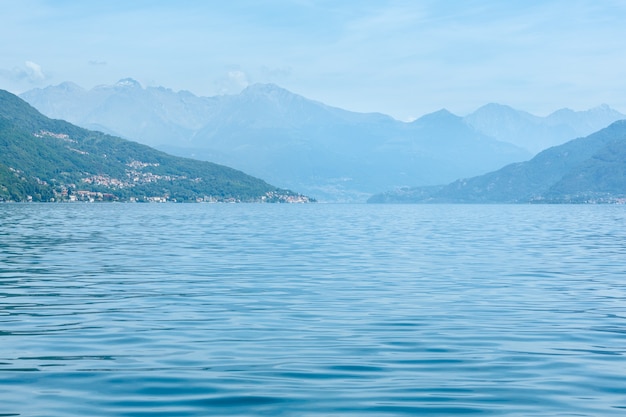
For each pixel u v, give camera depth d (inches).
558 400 767.1
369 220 6658.5
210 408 736.3
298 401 760.3
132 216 6904.5
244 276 1913.1
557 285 1750.7
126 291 1604.3
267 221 6112.2
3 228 4269.2
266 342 1056.8
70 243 3095.5
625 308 1392.7
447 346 1034.1
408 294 1579.7
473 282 1807.3
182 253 2630.4
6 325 1184.2
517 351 1002.7
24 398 767.7
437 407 742.5
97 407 737.6
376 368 902.4
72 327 1168.2
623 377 862.5
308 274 1969.7
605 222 6318.9
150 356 964.0
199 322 1219.9
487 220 6855.3
